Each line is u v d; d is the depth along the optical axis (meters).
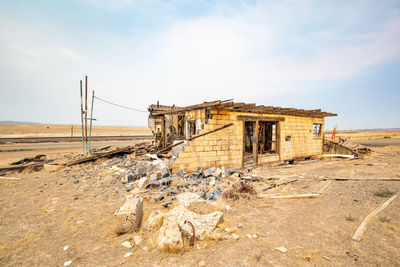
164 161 11.18
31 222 5.01
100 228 4.68
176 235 3.64
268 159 12.89
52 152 18.62
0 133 49.44
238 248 3.55
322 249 3.46
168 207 5.70
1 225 4.85
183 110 12.10
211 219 4.23
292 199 6.23
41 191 7.57
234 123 11.18
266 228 4.31
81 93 15.45
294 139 14.51
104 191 7.52
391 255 3.23
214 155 10.49
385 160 13.38
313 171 10.48
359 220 4.51
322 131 17.06
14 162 12.59
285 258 3.22
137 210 4.51
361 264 3.04
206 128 10.20
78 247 3.88
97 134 54.75
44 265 3.32
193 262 3.22
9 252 3.71
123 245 3.85
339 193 6.67
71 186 8.21
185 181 8.06
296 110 13.69
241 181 7.69
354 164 12.40
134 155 14.05
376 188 7.00
